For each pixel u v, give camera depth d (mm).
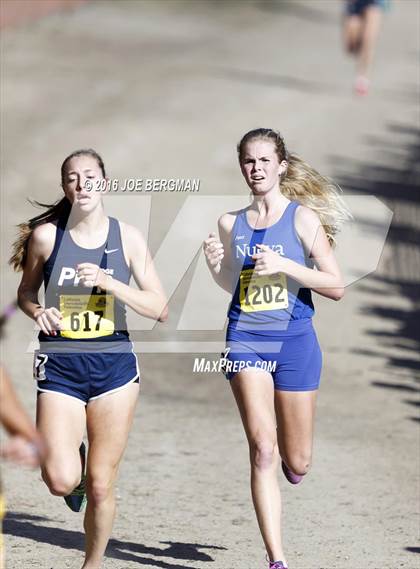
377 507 15258
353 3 48312
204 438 18375
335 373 22203
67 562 12594
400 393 21141
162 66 53156
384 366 22750
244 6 74938
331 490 15992
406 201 33844
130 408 11484
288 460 12680
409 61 57844
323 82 51000
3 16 60656
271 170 12172
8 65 52188
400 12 77688
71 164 11422
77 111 44375
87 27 62875
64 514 14672
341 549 13539
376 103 47250
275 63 55312
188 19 68438
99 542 11609
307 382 12344
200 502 15359
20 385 20578
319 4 79562
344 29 48719
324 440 18328
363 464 17188
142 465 16859
